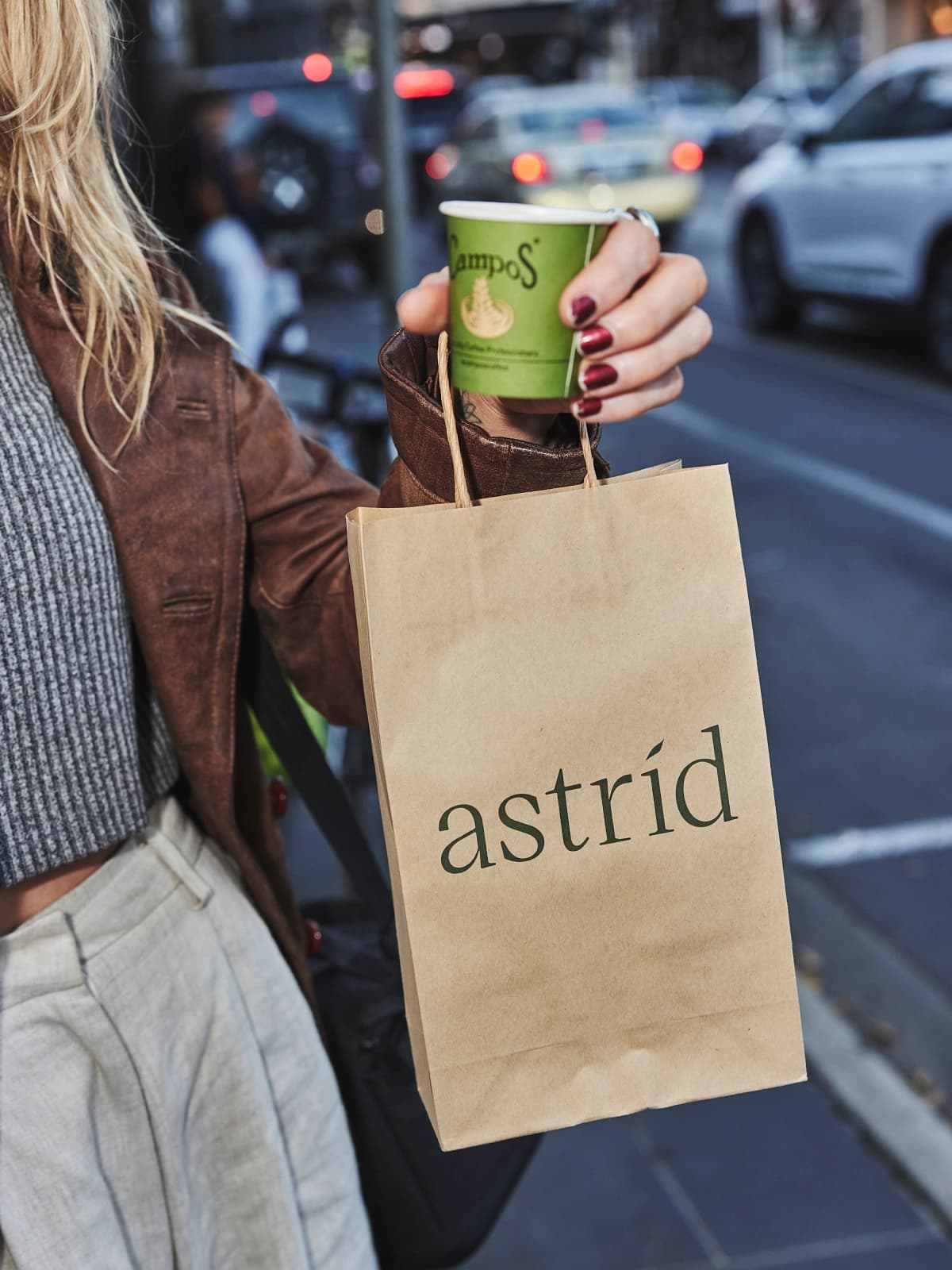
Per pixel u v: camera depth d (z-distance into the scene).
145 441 1.24
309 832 3.73
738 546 1.06
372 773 3.05
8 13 1.18
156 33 5.66
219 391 1.29
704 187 21.30
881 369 9.69
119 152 1.48
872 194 9.38
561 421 1.16
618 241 0.98
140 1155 1.22
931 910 3.54
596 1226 2.58
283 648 1.35
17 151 1.23
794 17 34.50
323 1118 1.36
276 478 1.31
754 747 1.07
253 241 4.80
